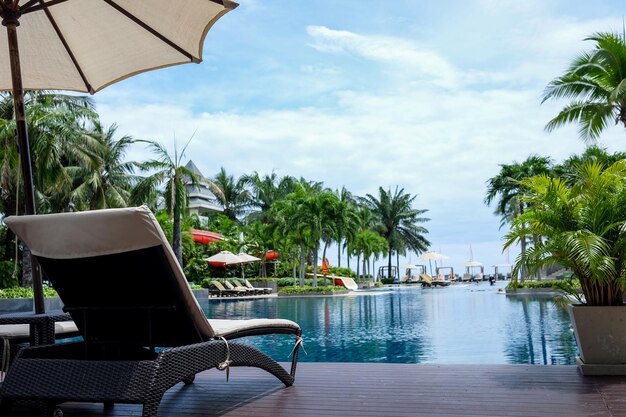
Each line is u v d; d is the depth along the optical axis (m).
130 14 3.62
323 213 29.97
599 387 3.34
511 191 30.20
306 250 34.25
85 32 3.88
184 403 3.17
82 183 24.66
